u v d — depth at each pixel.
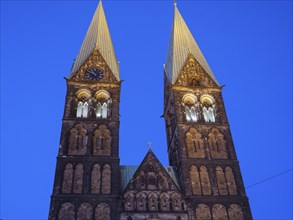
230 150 62.09
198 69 74.94
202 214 53.72
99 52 74.00
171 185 56.12
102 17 87.38
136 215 52.09
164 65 82.81
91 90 67.06
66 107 63.75
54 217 50.84
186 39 84.31
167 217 52.47
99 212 52.06
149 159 59.06
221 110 67.81
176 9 94.88
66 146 58.84
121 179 59.53
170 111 72.50
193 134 63.56
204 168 59.25
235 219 53.88
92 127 61.78
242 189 57.16
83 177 55.56
